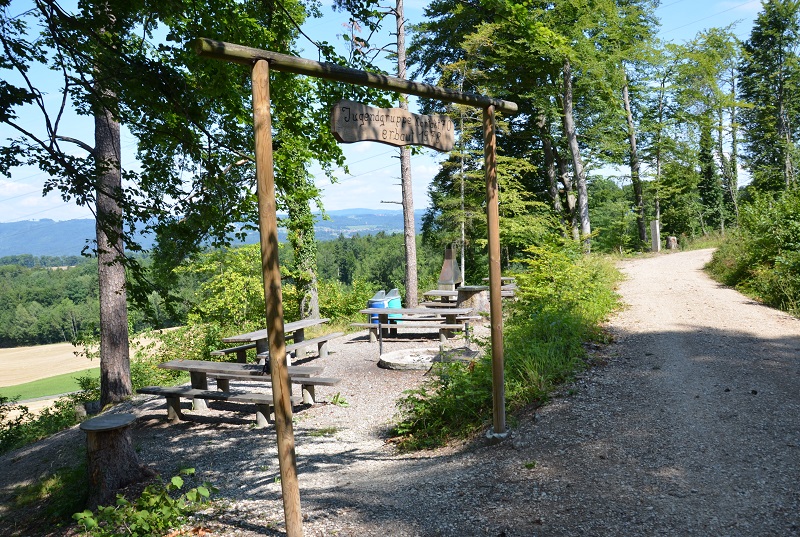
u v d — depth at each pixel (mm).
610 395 5824
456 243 24312
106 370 11523
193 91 6617
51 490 6555
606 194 32031
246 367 8625
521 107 25938
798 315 9055
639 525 3344
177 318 6984
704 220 38281
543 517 3578
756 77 36094
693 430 4730
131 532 4289
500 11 8453
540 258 11484
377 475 5090
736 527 3229
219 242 7191
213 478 5676
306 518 4129
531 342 7250
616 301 11180
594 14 21281
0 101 5387
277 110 7336
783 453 4137
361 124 4199
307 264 18875
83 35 6539
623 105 27531
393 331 13664
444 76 21375
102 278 11508
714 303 10484
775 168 35750
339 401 8367
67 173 5938
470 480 4371
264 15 7238
